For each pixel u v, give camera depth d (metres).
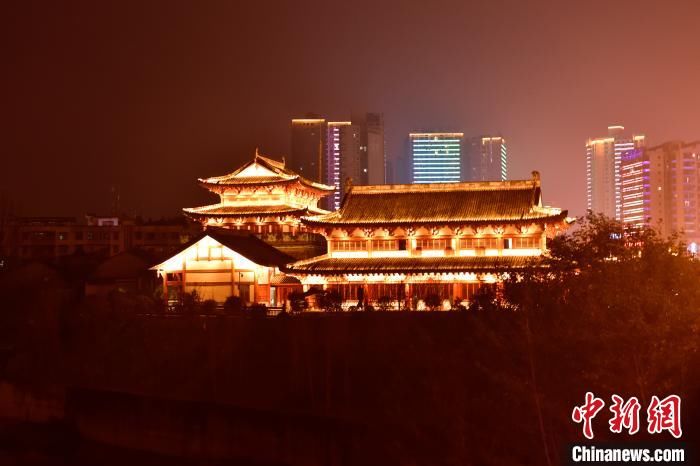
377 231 109.69
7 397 91.44
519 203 108.31
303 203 150.75
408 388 67.69
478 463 52.12
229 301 96.31
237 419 70.19
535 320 49.62
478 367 55.62
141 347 92.94
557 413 46.97
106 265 135.62
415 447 57.19
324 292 97.94
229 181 140.38
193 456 72.69
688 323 43.66
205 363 87.62
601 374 45.38
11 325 111.69
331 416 68.19
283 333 84.62
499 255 106.06
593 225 53.12
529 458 49.34
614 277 47.28
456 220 105.81
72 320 102.44
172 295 114.50
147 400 77.44
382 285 107.06
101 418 81.12
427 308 94.62
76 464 74.75
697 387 44.50
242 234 123.56
